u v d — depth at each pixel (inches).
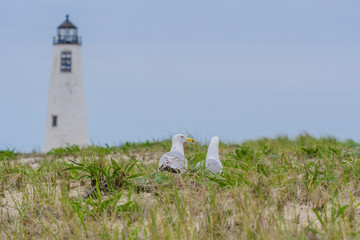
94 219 509.4
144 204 514.9
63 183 626.5
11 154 1027.3
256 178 583.2
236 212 477.1
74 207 509.4
